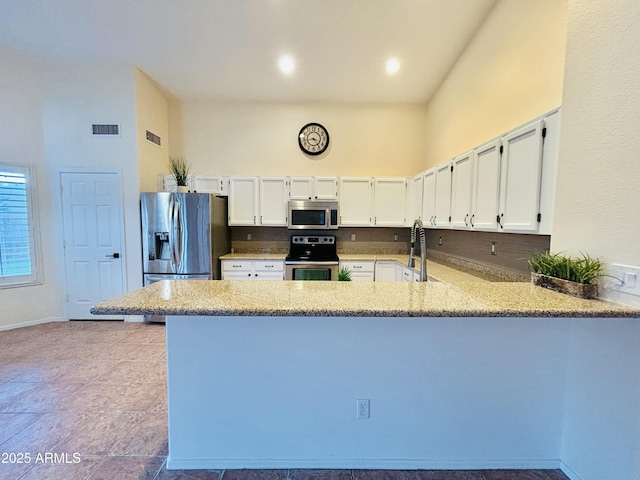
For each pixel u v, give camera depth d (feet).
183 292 4.68
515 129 6.14
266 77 12.44
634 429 3.93
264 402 4.96
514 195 6.23
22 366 8.57
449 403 4.99
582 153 4.54
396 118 14.96
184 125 14.75
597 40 4.29
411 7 8.51
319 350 4.89
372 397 4.97
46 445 5.54
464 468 5.06
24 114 11.38
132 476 4.87
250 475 4.91
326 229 14.14
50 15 8.91
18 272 11.51
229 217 13.93
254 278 13.32
